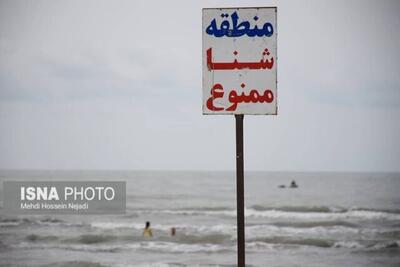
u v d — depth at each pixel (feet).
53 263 66.64
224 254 73.15
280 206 144.87
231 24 21.68
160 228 101.50
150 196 187.73
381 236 91.25
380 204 160.66
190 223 114.32
